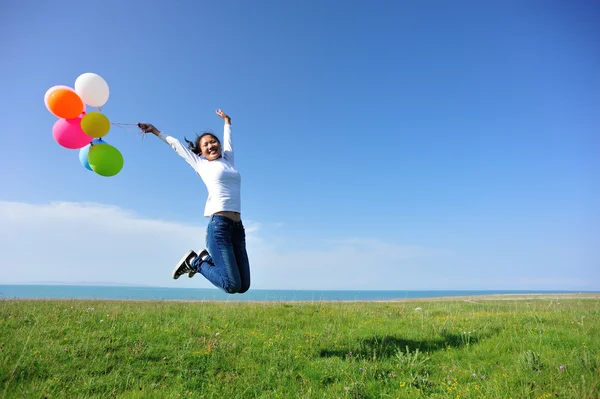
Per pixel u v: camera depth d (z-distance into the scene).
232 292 5.26
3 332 6.40
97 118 5.43
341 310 11.45
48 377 4.60
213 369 5.12
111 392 4.27
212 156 5.59
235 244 5.35
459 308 14.33
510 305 16.33
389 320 9.25
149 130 5.68
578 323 7.81
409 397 4.15
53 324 7.28
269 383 4.68
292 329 7.97
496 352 5.73
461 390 4.17
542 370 4.71
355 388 4.28
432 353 5.91
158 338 6.48
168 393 4.27
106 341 6.08
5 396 3.97
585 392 3.78
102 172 5.76
